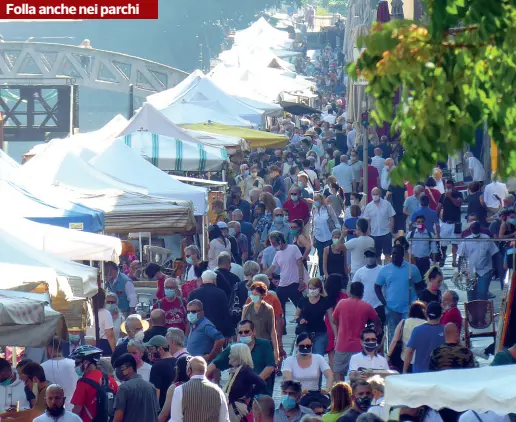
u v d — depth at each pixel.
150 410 28.81
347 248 47.28
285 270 44.19
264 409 26.28
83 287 33.31
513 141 16.27
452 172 81.56
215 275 38.19
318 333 37.31
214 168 65.12
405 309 38.88
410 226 51.12
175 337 31.72
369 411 24.25
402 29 16.19
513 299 33.75
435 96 16.08
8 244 33.91
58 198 43.97
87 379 29.27
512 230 48.06
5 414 28.03
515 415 25.97
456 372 22.70
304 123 123.19
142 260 55.88
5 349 37.25
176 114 85.38
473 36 16.12
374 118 16.53
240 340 31.94
